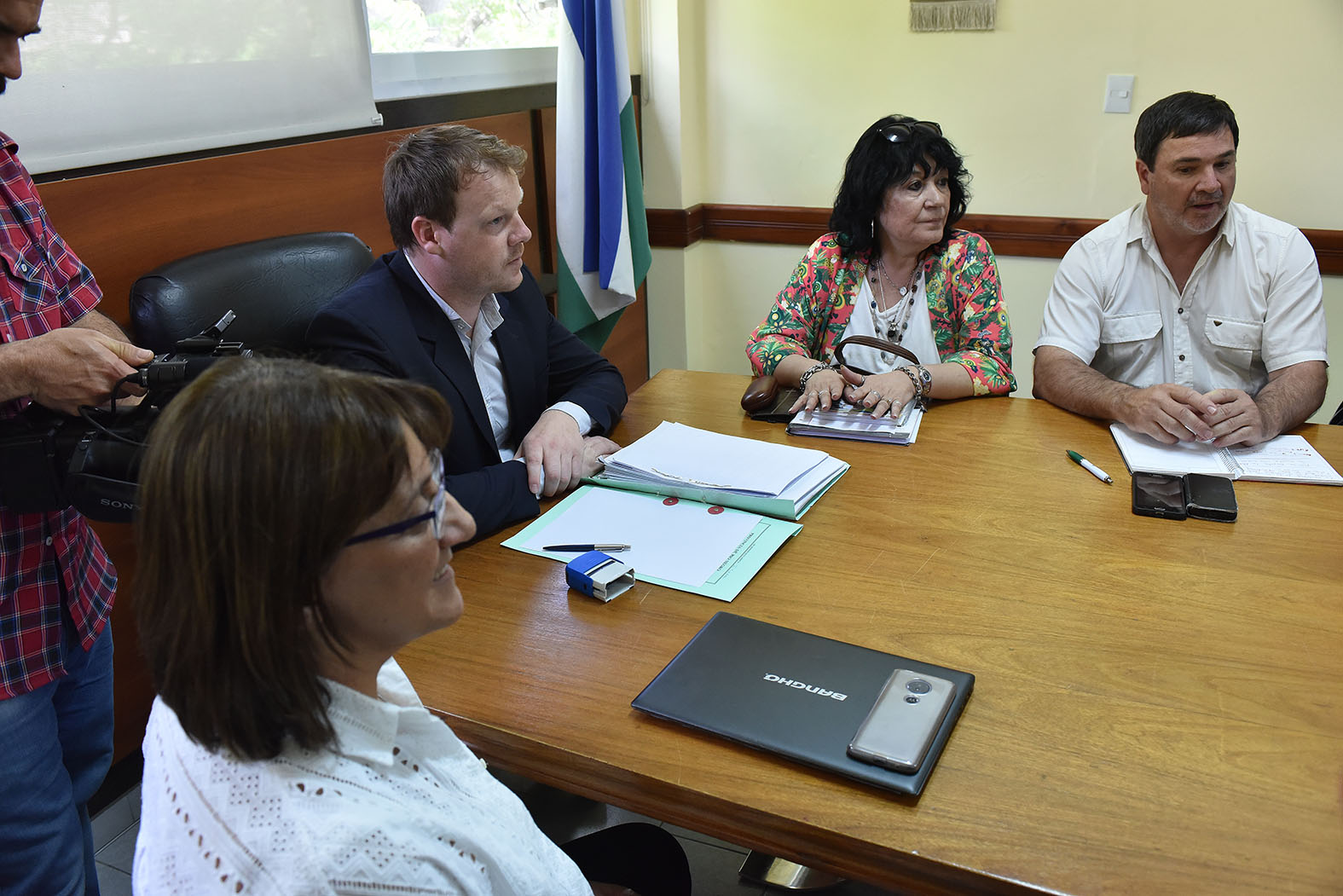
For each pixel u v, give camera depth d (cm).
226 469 52
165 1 171
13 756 118
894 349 184
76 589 126
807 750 90
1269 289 189
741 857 168
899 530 135
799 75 330
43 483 107
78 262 134
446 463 158
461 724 99
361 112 216
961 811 84
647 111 339
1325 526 131
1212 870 77
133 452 101
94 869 143
